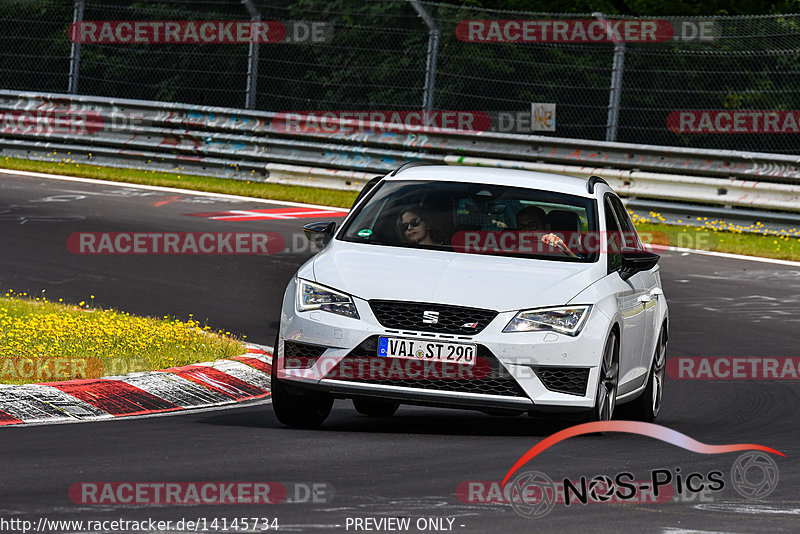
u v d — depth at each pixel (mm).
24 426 28188
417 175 33719
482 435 29703
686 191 68500
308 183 79062
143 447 25953
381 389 28266
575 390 28516
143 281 51344
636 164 70625
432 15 81250
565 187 33281
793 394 38031
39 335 36906
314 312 28891
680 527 20312
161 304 47406
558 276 29688
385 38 94750
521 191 32844
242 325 44656
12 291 47906
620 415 34094
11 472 22844
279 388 29266
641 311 32750
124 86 104625
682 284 54781
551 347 28219
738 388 38906
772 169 66750
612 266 31422
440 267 29641
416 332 28141
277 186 79500
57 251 56406
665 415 34938
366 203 32969
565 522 20359
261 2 98062
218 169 82062
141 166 83938
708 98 90812
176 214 67375
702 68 90375
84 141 85750
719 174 68188
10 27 107062
